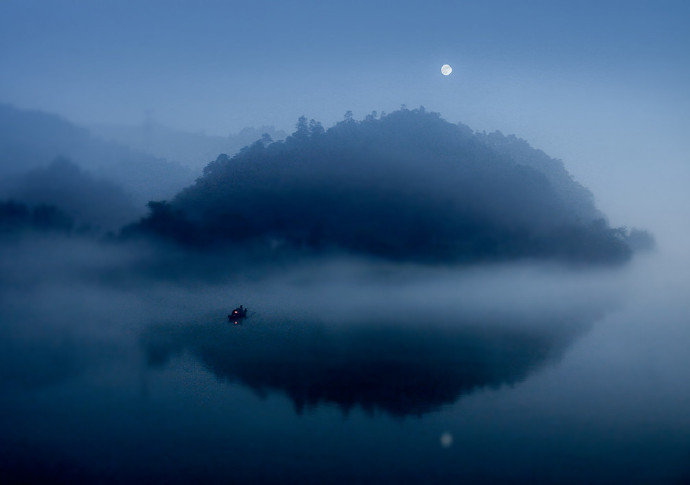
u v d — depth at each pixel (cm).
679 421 1962
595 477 1588
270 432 1953
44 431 1919
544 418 2008
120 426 1991
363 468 1664
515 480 1570
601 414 2059
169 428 1962
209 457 1698
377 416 2109
